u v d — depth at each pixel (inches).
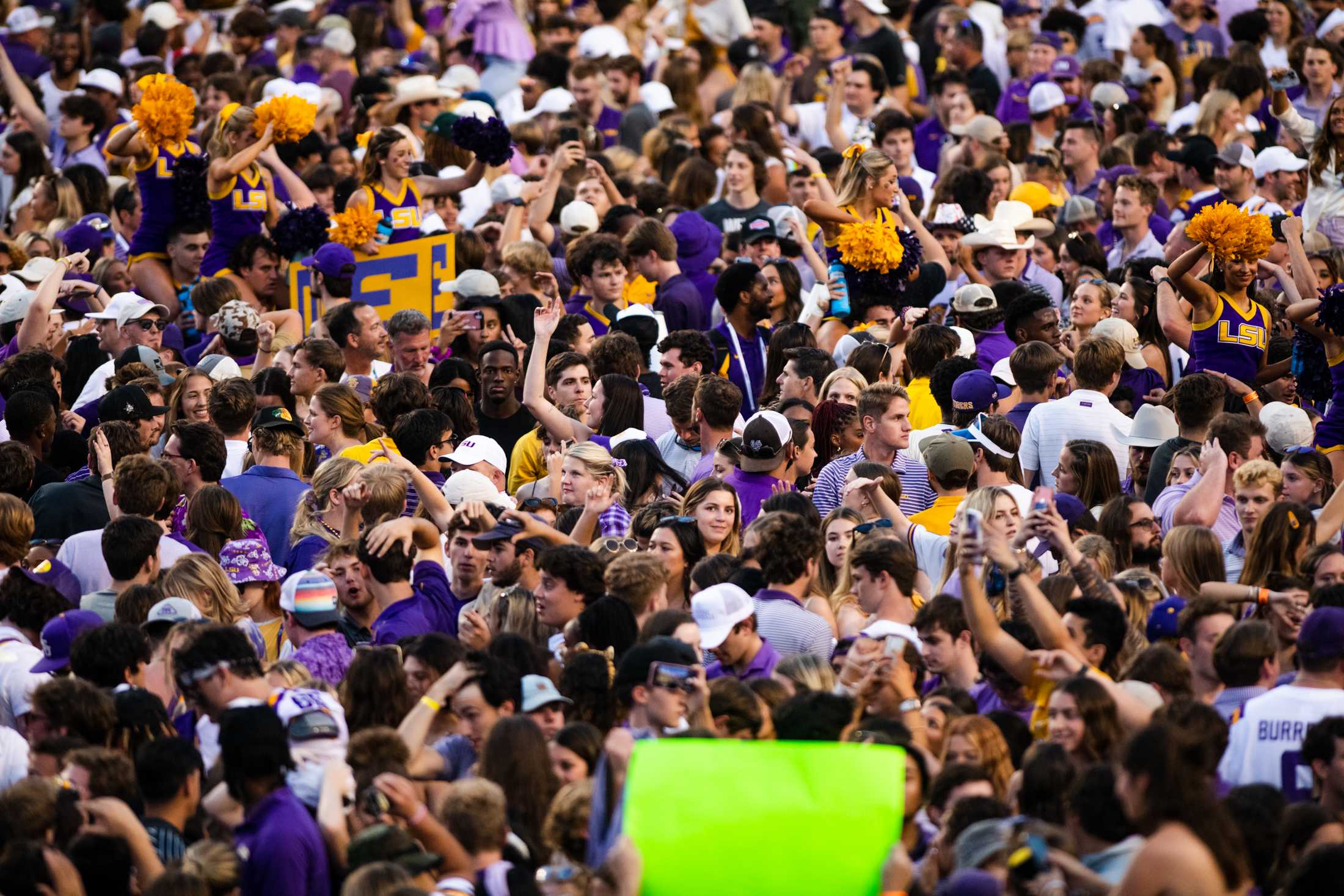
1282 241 1684.3
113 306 1642.5
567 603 1034.7
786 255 1859.0
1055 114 2342.5
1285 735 866.8
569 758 834.2
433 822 770.8
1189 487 1218.0
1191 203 1987.0
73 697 894.4
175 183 1841.8
